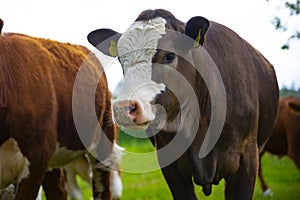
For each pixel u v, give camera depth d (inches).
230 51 344.8
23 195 354.6
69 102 382.0
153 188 652.1
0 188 359.6
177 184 340.2
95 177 422.9
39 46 380.8
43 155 358.9
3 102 342.0
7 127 345.1
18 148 350.3
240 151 340.2
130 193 626.2
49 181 428.8
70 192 517.3
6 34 372.8
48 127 362.6
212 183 339.0
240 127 338.0
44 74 369.4
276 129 664.4
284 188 621.0
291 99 666.8
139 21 311.9
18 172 354.9
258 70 365.7
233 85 337.4
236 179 342.0
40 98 359.9
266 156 845.2
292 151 653.9
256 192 631.2
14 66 355.3
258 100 354.6
